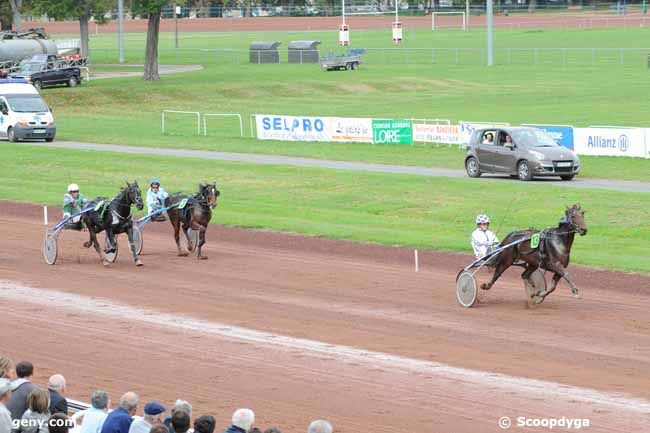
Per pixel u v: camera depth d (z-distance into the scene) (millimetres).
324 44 123188
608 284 23656
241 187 39312
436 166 43719
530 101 68812
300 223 32094
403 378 17125
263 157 47062
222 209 35094
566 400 15805
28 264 27391
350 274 25391
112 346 19500
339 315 21406
